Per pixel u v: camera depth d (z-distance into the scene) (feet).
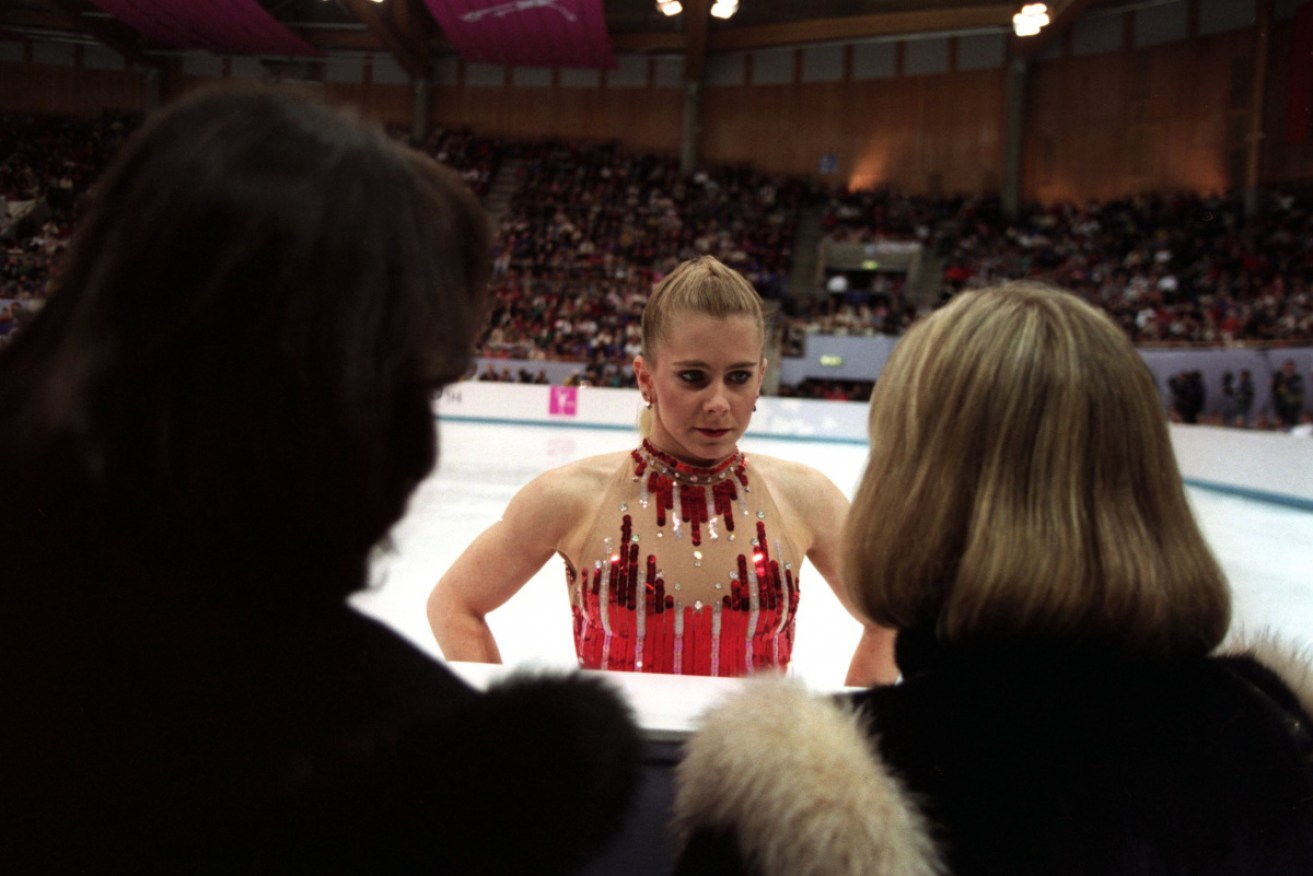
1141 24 68.39
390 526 1.85
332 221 1.62
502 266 73.56
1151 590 2.18
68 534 1.65
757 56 80.23
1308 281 55.16
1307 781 2.26
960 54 74.90
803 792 2.05
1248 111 63.10
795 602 5.29
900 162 77.46
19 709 1.68
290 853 1.68
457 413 52.06
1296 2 59.67
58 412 1.57
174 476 1.59
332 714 1.73
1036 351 2.34
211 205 1.57
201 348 1.58
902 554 2.43
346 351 1.63
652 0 73.67
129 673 1.66
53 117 79.51
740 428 4.94
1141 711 2.25
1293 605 16.97
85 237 1.68
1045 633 2.23
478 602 5.39
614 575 5.08
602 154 81.15
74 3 69.82
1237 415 45.39
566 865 1.82
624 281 72.69
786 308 69.41
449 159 80.79
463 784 1.69
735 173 79.56
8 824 1.69
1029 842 2.13
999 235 70.59
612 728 1.89
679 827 2.37
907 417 2.50
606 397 50.34
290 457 1.63
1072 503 2.24
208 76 79.51
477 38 73.77
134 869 1.67
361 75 81.71
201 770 1.68
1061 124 72.28
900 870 2.02
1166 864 2.14
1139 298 60.54
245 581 1.70
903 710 2.34
